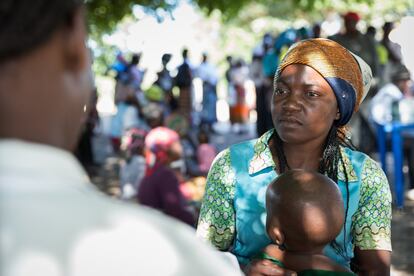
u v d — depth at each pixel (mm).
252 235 2312
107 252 975
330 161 2328
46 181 997
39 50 1023
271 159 2320
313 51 2289
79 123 1114
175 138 5441
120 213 1017
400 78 8328
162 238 1017
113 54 21453
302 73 2277
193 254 1036
